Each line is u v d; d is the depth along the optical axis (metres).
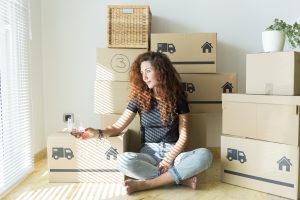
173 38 2.23
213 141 2.65
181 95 1.99
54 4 2.62
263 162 1.78
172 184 1.92
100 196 1.74
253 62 1.87
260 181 1.80
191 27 2.60
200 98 2.26
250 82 1.89
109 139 1.93
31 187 1.88
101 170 1.95
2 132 1.79
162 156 1.95
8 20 1.92
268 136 1.76
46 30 2.63
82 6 2.62
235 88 2.25
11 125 1.91
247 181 1.85
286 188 1.70
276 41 1.92
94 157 1.94
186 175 1.78
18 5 2.07
